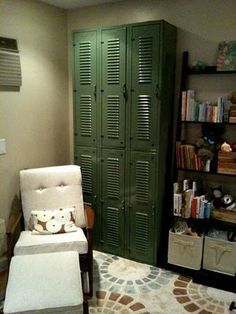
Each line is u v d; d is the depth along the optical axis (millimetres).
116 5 2967
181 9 2691
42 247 2338
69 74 3334
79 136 3072
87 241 2400
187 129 2818
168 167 2871
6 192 2779
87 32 2846
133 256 2959
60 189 2795
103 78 2834
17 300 1750
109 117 2859
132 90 2697
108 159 2936
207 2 2578
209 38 2615
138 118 2709
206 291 2484
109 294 2438
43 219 2566
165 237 2904
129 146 2799
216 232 2686
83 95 2977
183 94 2611
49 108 3135
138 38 2594
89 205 2973
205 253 2625
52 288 1840
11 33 2658
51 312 1750
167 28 2539
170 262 2771
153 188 2746
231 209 2613
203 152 2582
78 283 1913
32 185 2727
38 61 2947
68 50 3293
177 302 2350
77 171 2863
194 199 2623
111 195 2975
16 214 2727
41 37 2955
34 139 3002
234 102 2443
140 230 2877
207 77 2672
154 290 2494
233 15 2498
